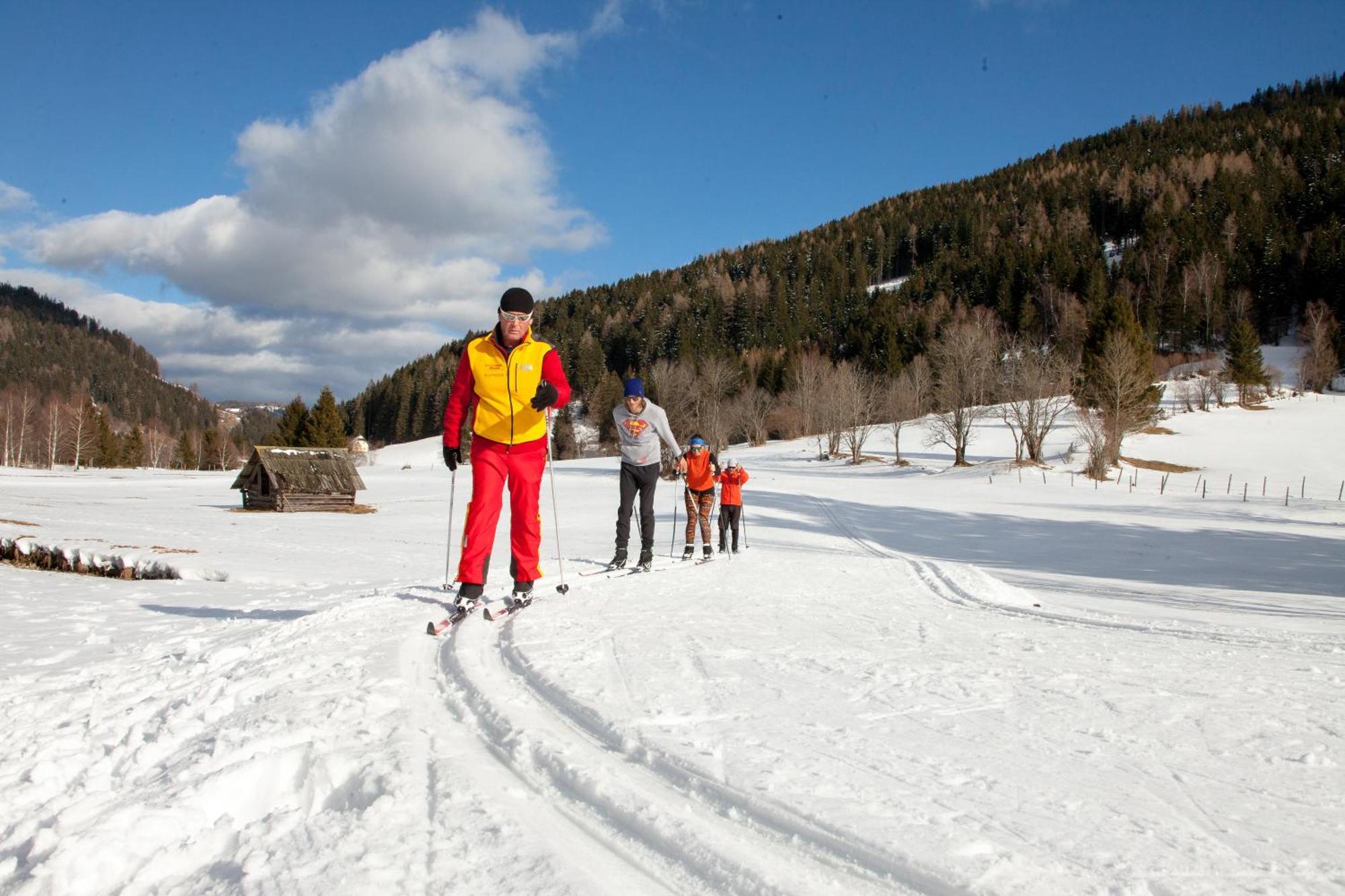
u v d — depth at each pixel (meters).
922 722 2.48
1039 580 11.74
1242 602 9.37
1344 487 37.28
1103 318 51.62
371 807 1.80
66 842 1.63
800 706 2.62
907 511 26.48
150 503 32.56
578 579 6.28
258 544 15.23
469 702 2.77
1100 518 25.38
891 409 67.75
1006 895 1.38
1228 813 1.79
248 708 2.63
